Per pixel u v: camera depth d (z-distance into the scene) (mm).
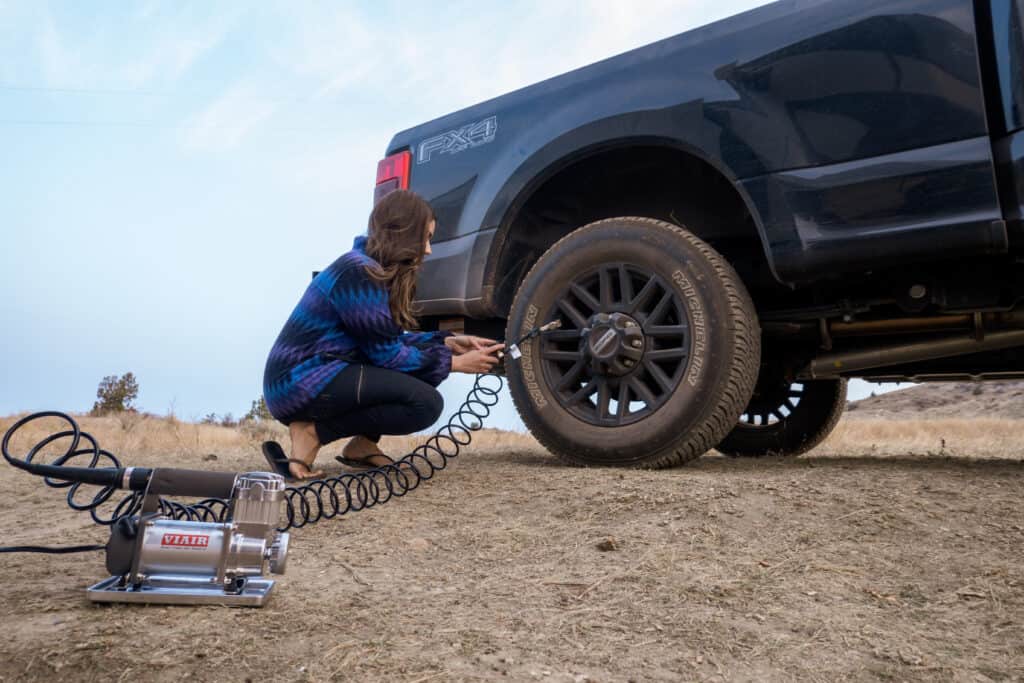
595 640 1450
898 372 3754
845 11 2639
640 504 2361
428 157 3717
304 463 2994
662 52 3066
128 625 1432
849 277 2727
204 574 1585
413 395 2953
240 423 10242
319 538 2213
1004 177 2314
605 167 3455
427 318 3785
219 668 1265
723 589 1719
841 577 1791
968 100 2369
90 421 9328
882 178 2482
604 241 3086
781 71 2721
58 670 1240
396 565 1946
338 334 2955
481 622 1533
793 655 1396
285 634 1425
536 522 2303
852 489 2422
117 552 1551
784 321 3199
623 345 2943
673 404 2859
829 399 4344
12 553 2018
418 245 2936
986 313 2912
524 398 3213
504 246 3457
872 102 2531
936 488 2396
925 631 1514
